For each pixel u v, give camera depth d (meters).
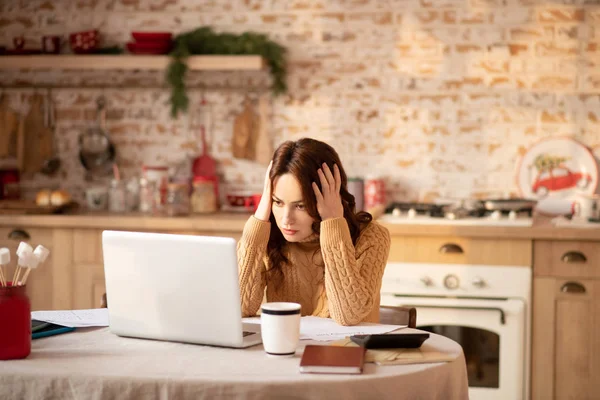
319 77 4.01
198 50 3.97
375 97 3.97
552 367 3.34
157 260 1.82
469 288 3.35
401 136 3.97
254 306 2.24
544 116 3.86
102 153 4.17
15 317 1.71
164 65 3.88
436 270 3.37
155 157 4.17
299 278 2.30
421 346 1.83
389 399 1.58
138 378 1.58
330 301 2.07
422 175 3.96
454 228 3.32
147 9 4.12
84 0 4.16
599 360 3.31
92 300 3.65
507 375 3.32
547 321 3.33
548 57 3.83
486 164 3.91
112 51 4.04
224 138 4.12
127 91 4.16
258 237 2.23
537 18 3.83
